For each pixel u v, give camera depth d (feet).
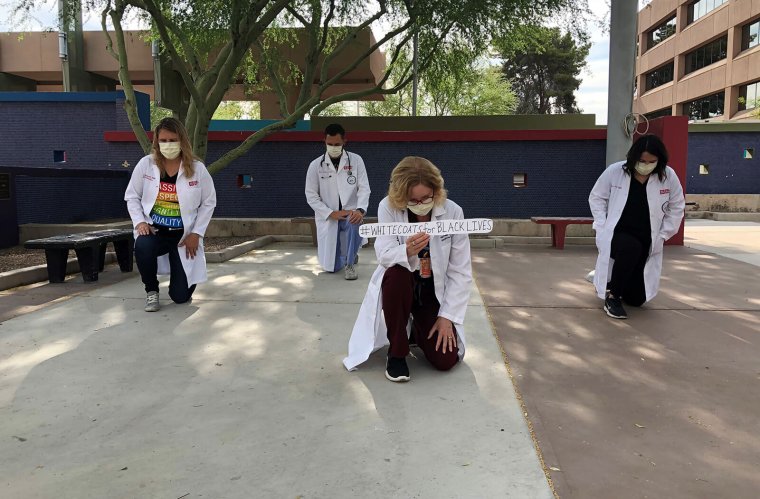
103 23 29.58
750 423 9.20
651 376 11.23
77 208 30.66
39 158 40.32
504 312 15.99
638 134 30.14
